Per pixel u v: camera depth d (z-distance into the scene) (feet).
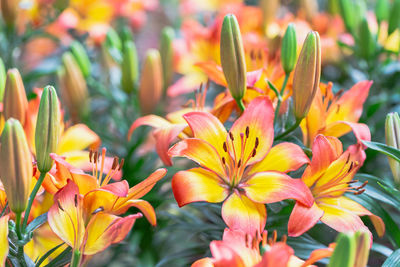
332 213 3.24
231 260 2.91
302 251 3.47
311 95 3.28
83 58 4.32
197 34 4.38
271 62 3.80
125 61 4.18
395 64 4.32
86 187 3.14
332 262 2.81
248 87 3.41
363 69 4.36
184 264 3.95
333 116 3.54
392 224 3.40
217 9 5.55
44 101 3.05
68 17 4.57
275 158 3.27
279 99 3.40
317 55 3.24
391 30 4.11
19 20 4.59
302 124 3.52
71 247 3.16
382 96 4.36
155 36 7.14
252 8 4.57
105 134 4.39
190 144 3.23
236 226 3.12
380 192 3.42
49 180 3.20
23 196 3.01
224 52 3.29
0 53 4.59
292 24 3.41
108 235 3.07
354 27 4.28
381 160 4.40
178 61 4.46
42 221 3.15
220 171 3.26
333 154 3.24
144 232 4.00
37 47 5.46
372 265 4.16
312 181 3.27
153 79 4.09
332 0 4.64
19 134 2.95
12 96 3.30
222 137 3.29
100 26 4.67
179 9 6.15
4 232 3.01
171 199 3.87
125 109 4.37
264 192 3.18
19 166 2.97
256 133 3.29
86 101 4.20
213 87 4.68
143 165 4.18
